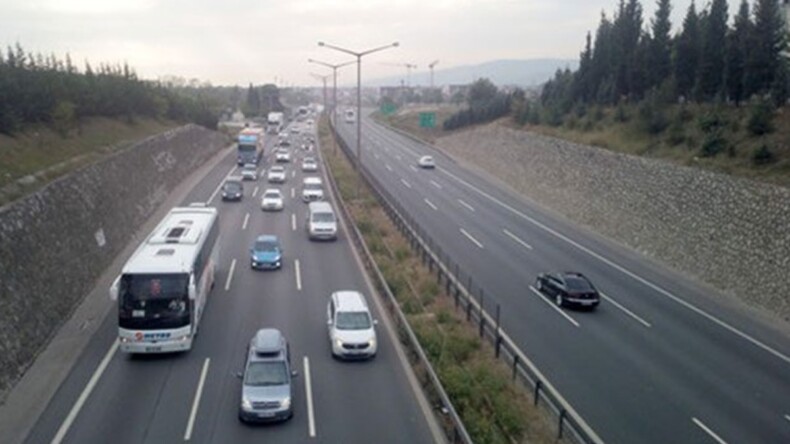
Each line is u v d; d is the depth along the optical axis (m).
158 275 24.28
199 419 20.09
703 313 31.45
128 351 24.23
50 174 34.69
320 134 125.06
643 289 34.94
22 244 26.52
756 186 34.94
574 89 74.56
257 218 50.38
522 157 69.25
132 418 20.02
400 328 27.64
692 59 57.38
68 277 29.61
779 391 23.38
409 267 37.06
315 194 57.94
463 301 31.61
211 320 28.66
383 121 157.00
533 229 49.03
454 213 54.25
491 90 138.62
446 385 21.48
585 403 21.86
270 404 19.80
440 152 100.31
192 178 68.56
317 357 25.03
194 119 95.56
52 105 47.16
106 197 39.78
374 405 21.30
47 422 19.62
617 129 57.28
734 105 49.88
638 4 71.69
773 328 29.67
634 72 64.06
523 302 32.28
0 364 21.67
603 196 49.56
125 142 54.12
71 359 24.12
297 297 32.03
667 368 25.02
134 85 74.00
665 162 43.69
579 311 31.20
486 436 18.34
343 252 40.59
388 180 70.94
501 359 25.02
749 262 33.53
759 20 49.50
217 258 35.59
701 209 38.31
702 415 21.39
